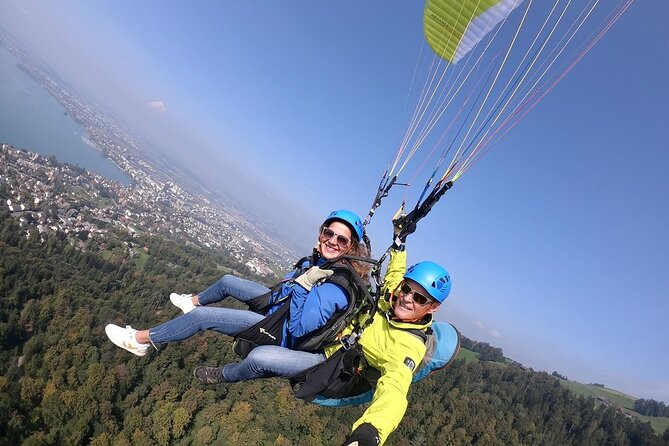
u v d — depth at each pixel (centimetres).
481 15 582
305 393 468
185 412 4053
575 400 7400
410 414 5478
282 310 501
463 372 7006
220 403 4419
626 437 6850
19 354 4353
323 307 461
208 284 7656
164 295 6656
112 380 4072
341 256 503
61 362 4194
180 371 4562
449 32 621
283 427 4350
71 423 3672
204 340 4941
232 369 519
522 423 6334
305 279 459
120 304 5778
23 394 3734
